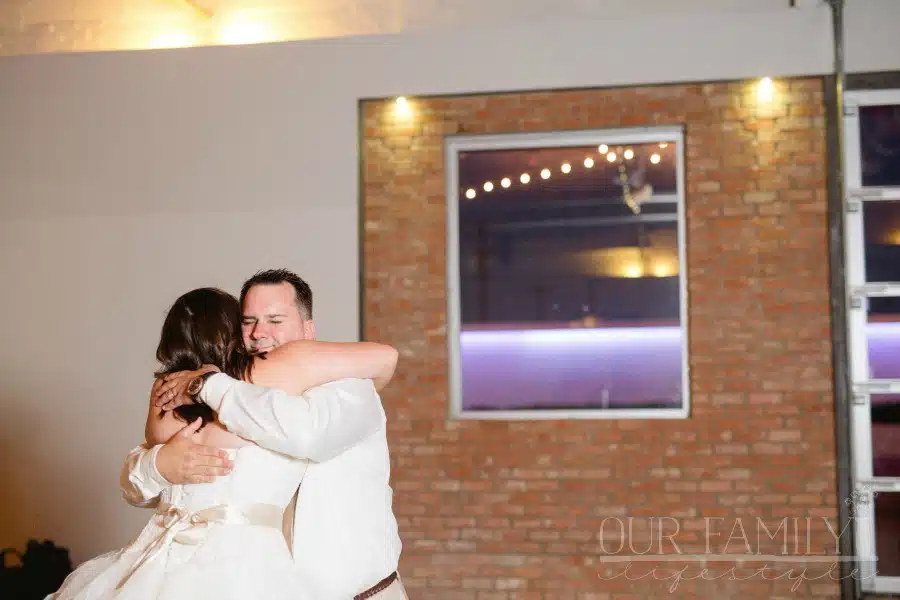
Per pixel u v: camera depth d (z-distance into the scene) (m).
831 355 5.06
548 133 5.41
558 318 5.41
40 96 5.73
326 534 2.15
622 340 5.34
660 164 5.36
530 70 5.34
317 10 5.59
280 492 2.11
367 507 2.22
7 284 5.67
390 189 5.44
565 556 5.13
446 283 5.38
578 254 5.42
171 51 5.63
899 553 5.04
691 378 5.15
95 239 5.62
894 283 5.18
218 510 2.03
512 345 5.42
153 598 1.92
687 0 5.26
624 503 5.12
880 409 5.15
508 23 5.43
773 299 5.11
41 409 5.59
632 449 5.14
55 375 5.60
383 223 5.43
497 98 5.39
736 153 5.18
